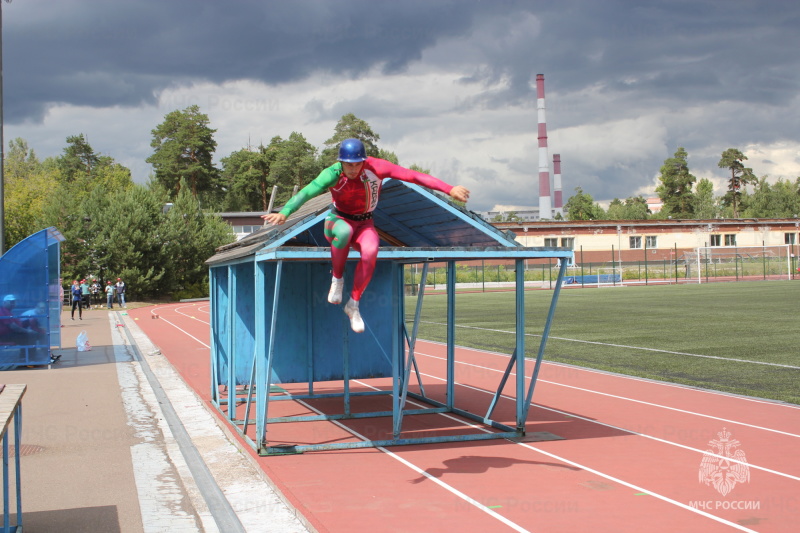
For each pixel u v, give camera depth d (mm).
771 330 21219
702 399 11250
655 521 5672
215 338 11250
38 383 13695
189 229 53219
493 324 25781
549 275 58062
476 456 7898
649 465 7426
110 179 82188
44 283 15914
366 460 7766
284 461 7723
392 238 10070
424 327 25250
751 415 9992
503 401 11547
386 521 5688
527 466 7438
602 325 24109
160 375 14852
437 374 14734
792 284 50875
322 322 11242
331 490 6590
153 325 29641
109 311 40969
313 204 9320
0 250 18484
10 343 15641
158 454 8188
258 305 8039
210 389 12695
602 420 9828
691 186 119562
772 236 81188
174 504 6352
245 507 6238
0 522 5828
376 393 12375
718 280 62938
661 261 77000
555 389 12500
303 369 11172
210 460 7941
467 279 61219
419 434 9180
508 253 8062
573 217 117750
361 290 6223
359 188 6102
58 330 16547
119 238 47250
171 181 84312
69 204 47062
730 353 16516
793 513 5844
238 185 90250
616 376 13719
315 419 10195
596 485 6699
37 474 7328
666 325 23469
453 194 5898
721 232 79625
